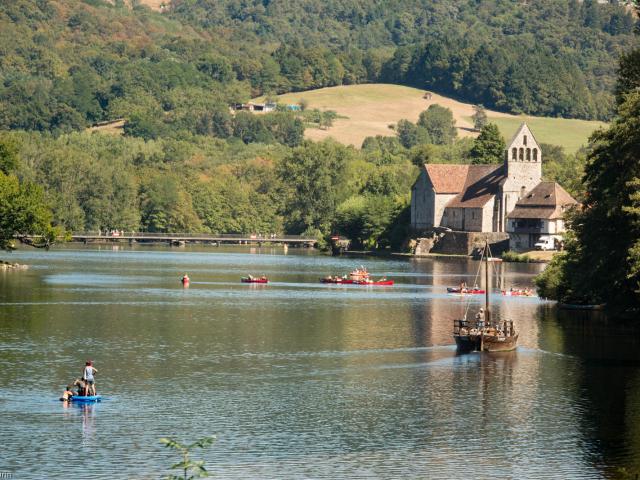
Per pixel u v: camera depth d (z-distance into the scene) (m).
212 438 131.62
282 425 191.25
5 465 167.75
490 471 168.25
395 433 186.88
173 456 172.88
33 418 192.75
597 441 183.25
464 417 197.50
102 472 165.25
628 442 182.62
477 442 182.38
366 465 170.12
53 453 173.62
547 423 193.50
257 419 194.75
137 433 184.88
